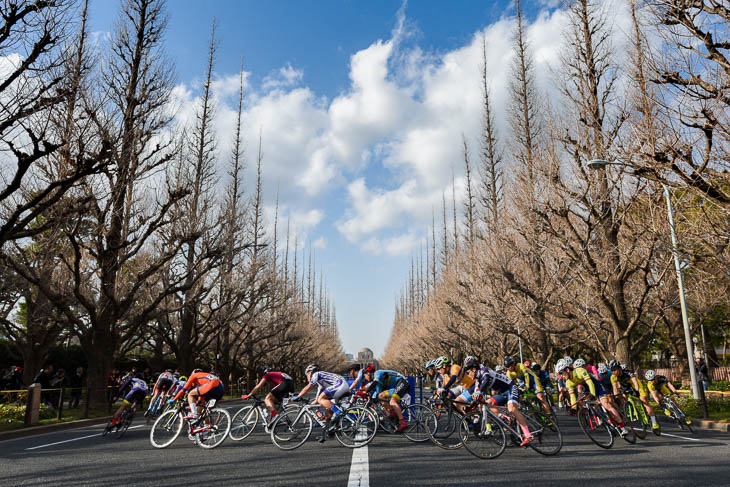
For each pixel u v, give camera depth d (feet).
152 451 26.07
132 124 51.70
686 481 17.33
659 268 49.96
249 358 120.37
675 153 35.09
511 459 22.71
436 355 154.51
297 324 158.81
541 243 57.31
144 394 35.19
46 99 36.96
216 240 67.00
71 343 97.14
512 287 59.98
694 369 47.83
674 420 37.50
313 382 27.91
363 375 30.94
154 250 68.64
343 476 18.26
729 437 31.37
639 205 49.73
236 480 17.69
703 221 39.37
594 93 51.31
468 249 90.27
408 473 18.95
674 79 34.24
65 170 43.32
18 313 93.81
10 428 36.60
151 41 55.11
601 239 52.80
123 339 59.00
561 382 45.93
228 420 28.04
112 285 55.16
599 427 26.76
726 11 31.27
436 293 137.18
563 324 71.05
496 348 95.09
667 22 33.99
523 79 72.43
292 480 17.58
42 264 51.06
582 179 51.83
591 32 52.37
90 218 55.16
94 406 53.62
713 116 32.32
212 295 82.12
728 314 82.43
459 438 26.73
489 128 94.58
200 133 75.51
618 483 16.99
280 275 136.15
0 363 86.89
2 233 36.45
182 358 77.51
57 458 23.79
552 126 53.93
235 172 101.50
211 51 83.15
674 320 77.05
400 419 30.09
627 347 50.88
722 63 31.81
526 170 59.31
